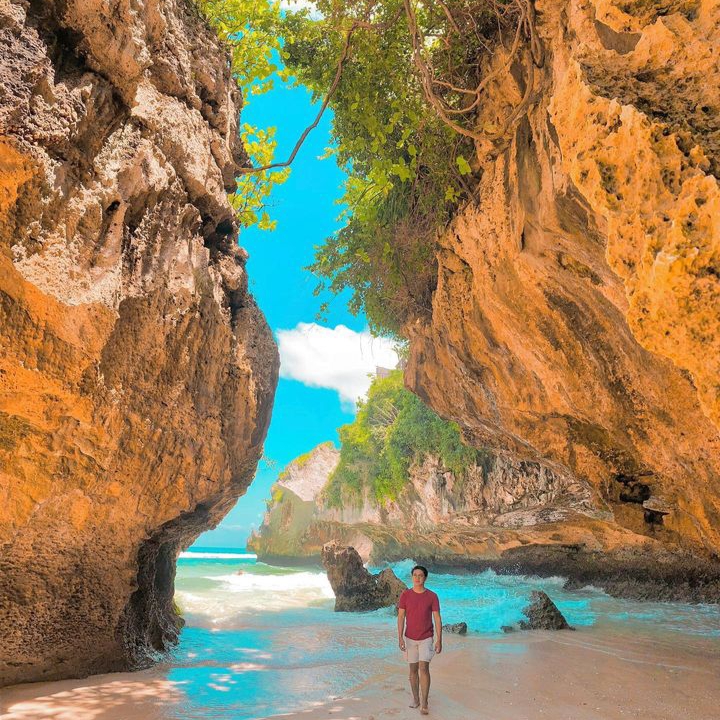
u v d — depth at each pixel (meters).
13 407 5.09
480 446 11.92
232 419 7.64
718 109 3.47
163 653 8.20
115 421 5.88
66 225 4.82
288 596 17.19
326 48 8.56
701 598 14.05
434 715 5.77
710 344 3.08
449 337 9.45
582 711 5.87
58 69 4.94
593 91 3.84
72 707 5.66
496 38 6.91
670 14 3.73
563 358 6.98
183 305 6.31
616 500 8.22
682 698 6.29
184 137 6.52
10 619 5.96
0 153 4.24
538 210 5.91
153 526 6.90
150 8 5.71
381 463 25.80
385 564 31.22
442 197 8.55
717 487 5.75
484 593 17.98
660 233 3.28
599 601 14.98
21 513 5.50
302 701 6.21
